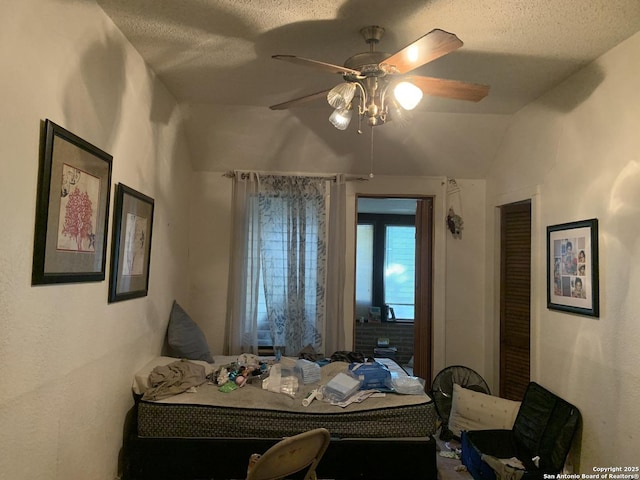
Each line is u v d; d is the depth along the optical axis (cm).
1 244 128
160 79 276
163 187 291
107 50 200
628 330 208
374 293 573
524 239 339
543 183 291
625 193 213
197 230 373
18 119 134
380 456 229
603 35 210
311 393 245
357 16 198
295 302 362
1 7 125
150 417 227
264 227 367
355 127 339
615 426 214
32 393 145
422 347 405
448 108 317
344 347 368
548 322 281
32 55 141
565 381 259
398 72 187
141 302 254
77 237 172
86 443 186
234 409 230
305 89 290
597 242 233
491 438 274
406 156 369
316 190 373
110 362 211
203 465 225
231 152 362
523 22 200
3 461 130
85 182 177
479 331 383
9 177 130
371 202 514
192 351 298
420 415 236
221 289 373
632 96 210
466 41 218
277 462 166
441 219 386
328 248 373
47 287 153
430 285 390
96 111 189
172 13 198
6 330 131
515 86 276
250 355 310
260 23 206
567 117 264
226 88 290
